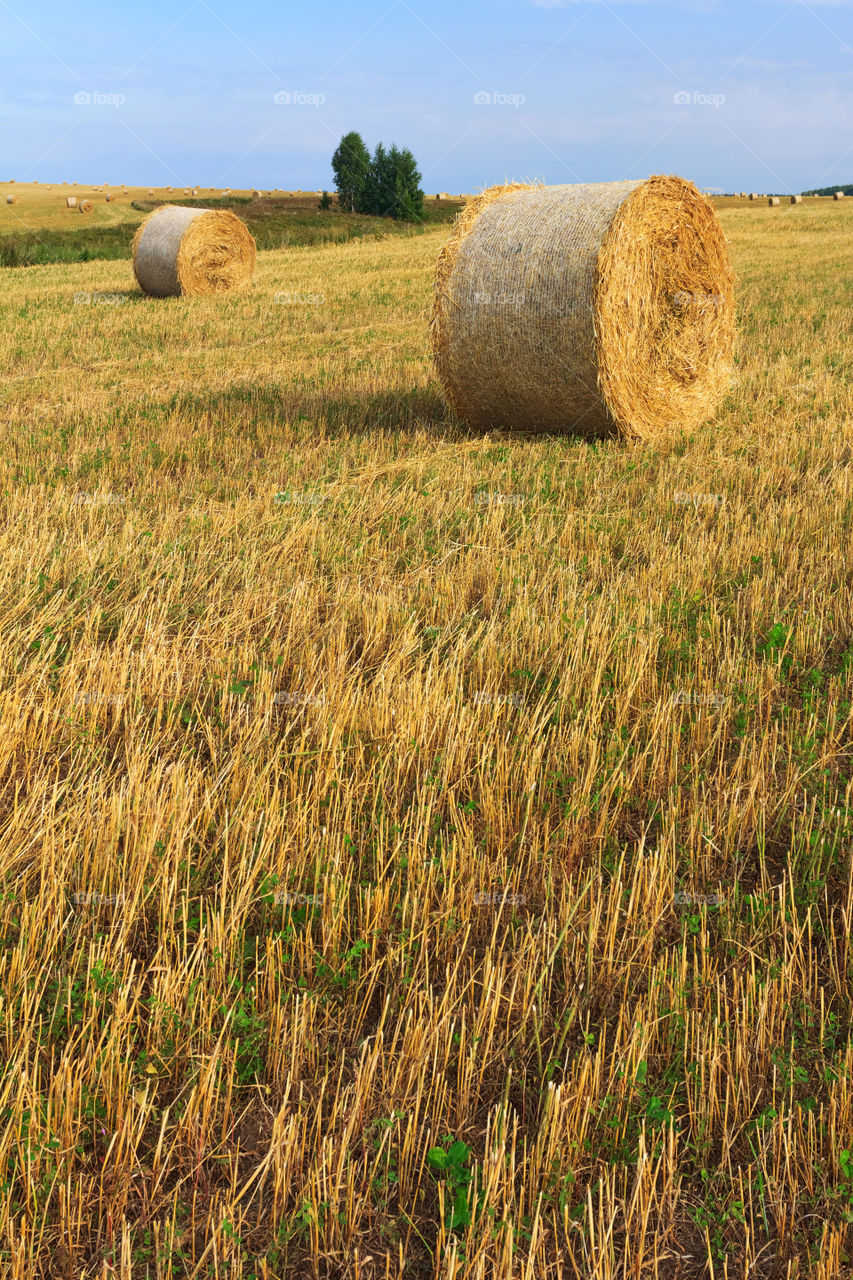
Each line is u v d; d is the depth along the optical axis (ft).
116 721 15.57
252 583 20.83
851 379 40.50
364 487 27.50
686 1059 9.43
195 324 61.11
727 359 36.32
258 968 10.67
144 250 77.25
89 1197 8.21
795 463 29.14
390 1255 7.95
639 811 13.66
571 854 12.39
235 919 10.92
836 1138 8.47
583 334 30.42
